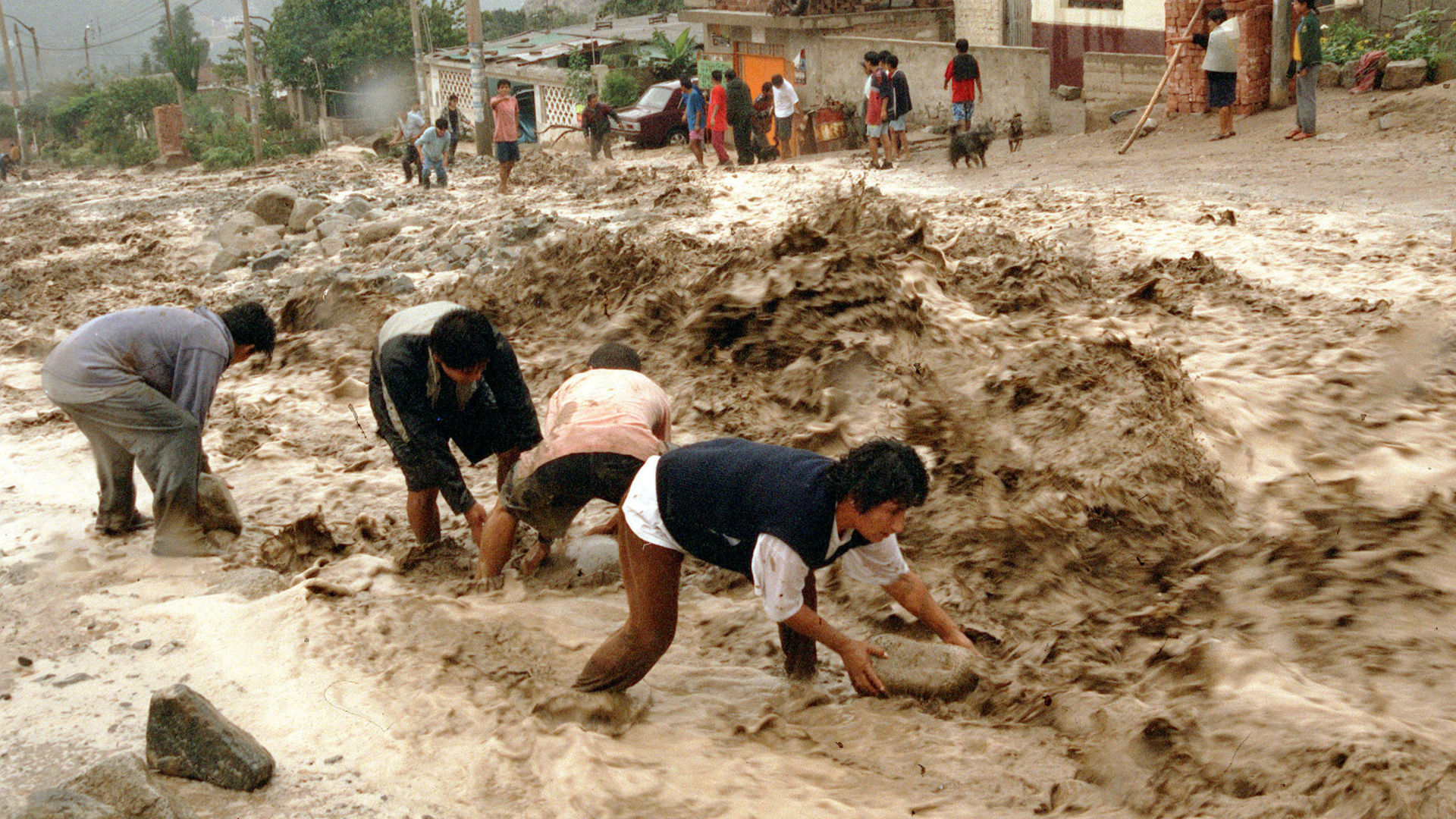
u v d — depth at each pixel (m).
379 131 47.44
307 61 48.56
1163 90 17.38
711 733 3.63
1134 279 8.41
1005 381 5.85
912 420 5.80
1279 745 3.03
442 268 11.19
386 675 3.92
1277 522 4.80
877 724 3.61
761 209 12.65
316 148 41.03
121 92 60.22
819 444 5.83
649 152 25.48
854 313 6.72
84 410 4.98
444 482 4.88
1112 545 4.69
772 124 21.95
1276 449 5.52
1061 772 3.25
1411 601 3.98
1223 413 5.70
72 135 71.38
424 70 39.91
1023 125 19.12
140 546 5.34
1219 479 5.13
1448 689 3.42
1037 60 18.66
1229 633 3.96
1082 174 13.51
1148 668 3.74
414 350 4.74
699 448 3.52
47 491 6.18
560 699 3.65
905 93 16.09
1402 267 8.16
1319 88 16.23
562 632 4.26
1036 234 10.09
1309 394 6.04
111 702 3.81
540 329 8.23
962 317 6.77
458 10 57.84
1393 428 5.70
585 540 5.12
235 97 60.22
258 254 13.82
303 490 6.06
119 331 5.03
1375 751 2.87
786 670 4.01
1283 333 7.03
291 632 4.21
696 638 4.36
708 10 26.05
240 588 4.73
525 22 64.19
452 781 3.32
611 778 3.26
